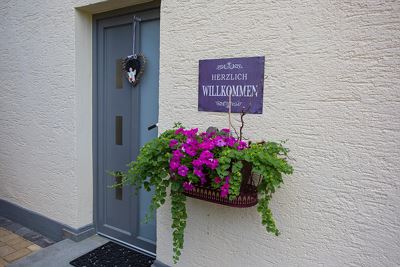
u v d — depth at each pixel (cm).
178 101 240
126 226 321
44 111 343
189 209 242
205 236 236
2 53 382
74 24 304
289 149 196
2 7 373
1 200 412
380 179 172
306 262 197
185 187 190
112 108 317
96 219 343
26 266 285
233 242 224
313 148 189
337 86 179
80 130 321
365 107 173
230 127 216
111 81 315
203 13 222
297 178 195
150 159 199
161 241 262
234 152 178
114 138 319
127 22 295
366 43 170
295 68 191
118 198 324
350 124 178
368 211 176
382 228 173
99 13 312
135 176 209
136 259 297
